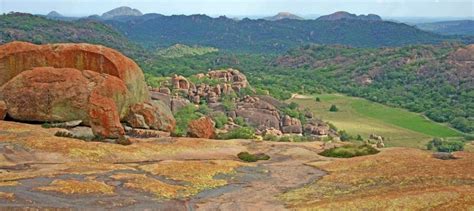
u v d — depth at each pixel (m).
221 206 37.91
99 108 60.16
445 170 46.38
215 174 47.50
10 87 67.31
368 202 36.72
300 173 49.56
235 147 61.16
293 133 140.25
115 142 58.56
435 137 161.25
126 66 72.31
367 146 62.06
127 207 36.50
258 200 39.84
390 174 46.09
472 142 154.50
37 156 50.47
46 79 67.31
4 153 50.06
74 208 35.28
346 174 47.69
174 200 39.12
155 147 56.94
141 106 70.31
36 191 38.44
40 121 66.56
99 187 40.03
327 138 123.81
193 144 59.75
